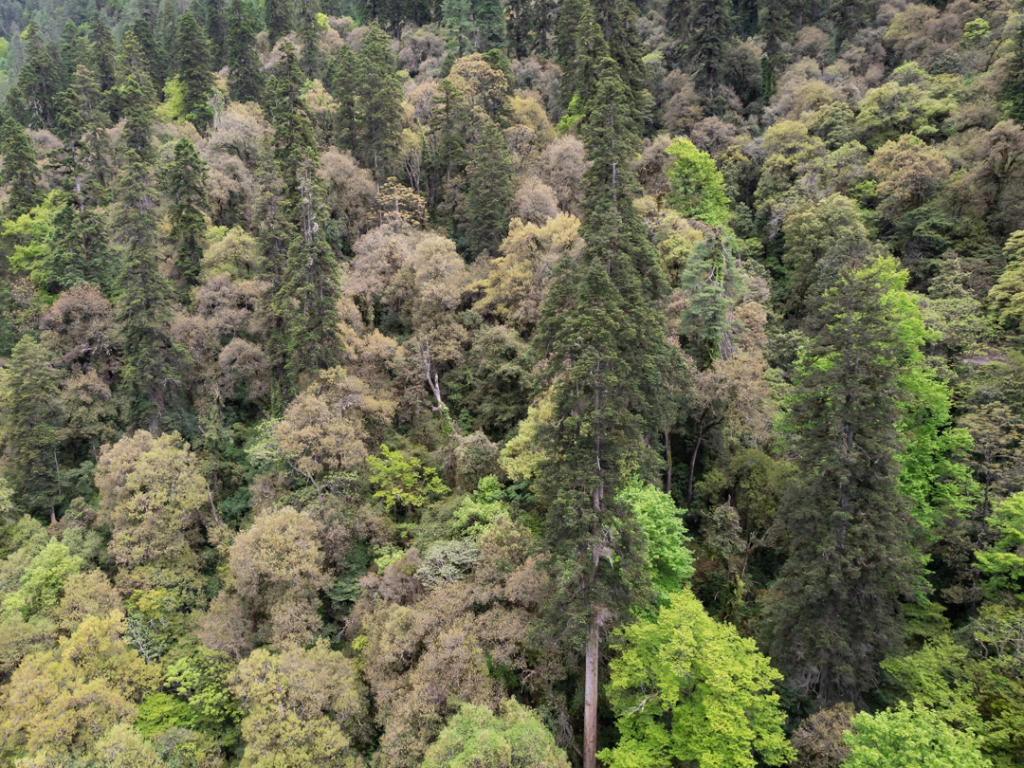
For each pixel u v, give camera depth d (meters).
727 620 26.47
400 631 22.20
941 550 25.95
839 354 21.69
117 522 28.28
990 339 32.72
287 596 24.91
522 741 17.36
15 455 32.78
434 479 30.27
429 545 26.50
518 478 28.16
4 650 23.59
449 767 16.77
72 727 20.55
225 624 24.83
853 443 21.20
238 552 24.95
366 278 38.69
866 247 38.06
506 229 42.09
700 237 36.84
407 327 40.00
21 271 47.50
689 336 31.97
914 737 14.96
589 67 37.03
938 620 24.86
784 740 17.88
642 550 20.72
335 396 31.61
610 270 24.09
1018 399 27.94
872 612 20.69
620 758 18.80
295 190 35.09
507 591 22.39
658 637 19.42
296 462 29.69
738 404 29.39
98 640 23.23
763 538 26.58
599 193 25.62
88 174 46.22
